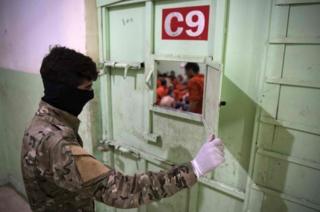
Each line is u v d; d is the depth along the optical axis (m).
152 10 1.21
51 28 1.62
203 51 1.09
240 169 1.10
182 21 1.13
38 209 0.82
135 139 1.51
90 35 1.45
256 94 0.99
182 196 1.37
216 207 1.23
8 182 2.64
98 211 1.91
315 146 0.88
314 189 0.91
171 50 1.21
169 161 1.35
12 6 1.92
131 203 0.71
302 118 0.88
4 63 2.21
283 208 0.99
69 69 0.75
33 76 1.87
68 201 0.85
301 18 0.83
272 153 0.97
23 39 1.89
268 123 0.96
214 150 0.77
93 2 1.42
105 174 0.70
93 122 1.60
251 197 1.06
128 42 1.40
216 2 0.99
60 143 0.69
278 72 0.90
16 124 2.26
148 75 1.28
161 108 1.29
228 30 1.01
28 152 0.74
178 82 2.97
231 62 1.03
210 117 0.97
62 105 0.79
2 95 2.36
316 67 0.83
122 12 1.38
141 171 1.52
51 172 0.71
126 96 1.49
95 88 1.56
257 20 0.93
